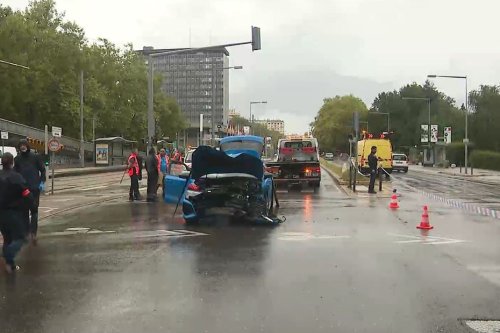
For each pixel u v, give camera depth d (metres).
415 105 106.31
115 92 67.94
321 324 5.58
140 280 7.43
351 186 24.95
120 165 57.94
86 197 20.30
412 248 9.77
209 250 9.61
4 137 37.59
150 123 28.12
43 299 6.53
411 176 42.91
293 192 23.03
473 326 5.53
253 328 5.46
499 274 7.76
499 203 18.59
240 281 7.34
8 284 7.26
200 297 6.57
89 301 6.43
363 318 5.77
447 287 7.04
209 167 13.12
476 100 69.88
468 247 9.89
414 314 5.91
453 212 15.59
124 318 5.79
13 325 5.57
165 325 5.56
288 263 8.48
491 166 58.59
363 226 12.57
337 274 7.73
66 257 9.07
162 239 10.84
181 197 14.38
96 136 71.56
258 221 12.91
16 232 8.12
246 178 13.00
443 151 66.50
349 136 25.89
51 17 54.88
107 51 67.31
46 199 19.41
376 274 7.73
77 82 56.88
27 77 50.34
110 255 9.22
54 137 23.03
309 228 12.26
